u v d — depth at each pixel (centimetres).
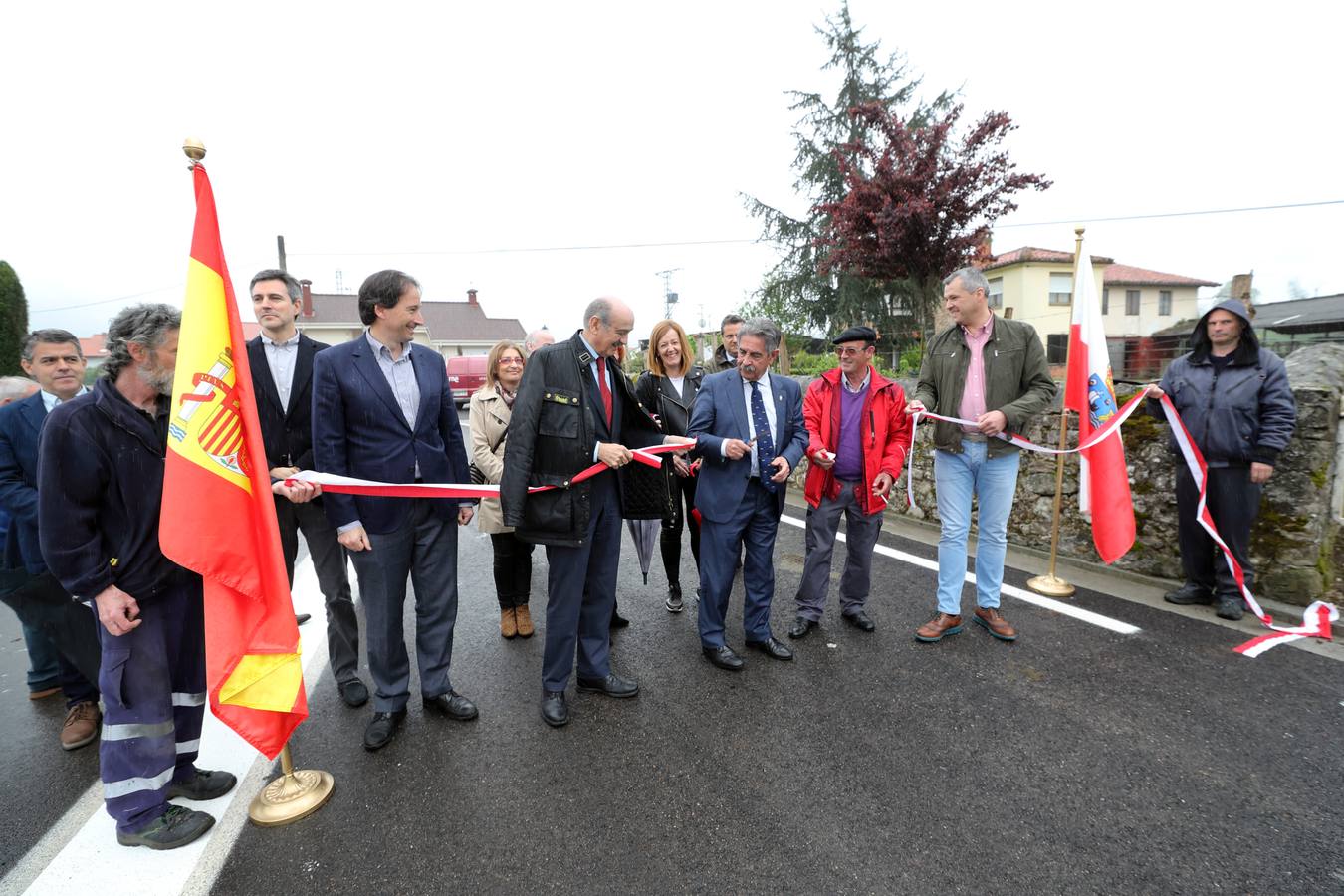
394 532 260
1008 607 384
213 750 267
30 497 238
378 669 266
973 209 1056
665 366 411
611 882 191
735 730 269
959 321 339
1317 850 196
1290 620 351
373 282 255
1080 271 386
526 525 269
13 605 239
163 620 214
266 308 300
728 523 313
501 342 378
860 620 362
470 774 245
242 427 199
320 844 210
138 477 201
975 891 184
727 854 200
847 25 1894
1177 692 286
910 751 251
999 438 334
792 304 1938
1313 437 356
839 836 207
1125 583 419
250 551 199
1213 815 212
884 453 343
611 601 301
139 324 195
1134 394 419
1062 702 281
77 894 191
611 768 246
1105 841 202
